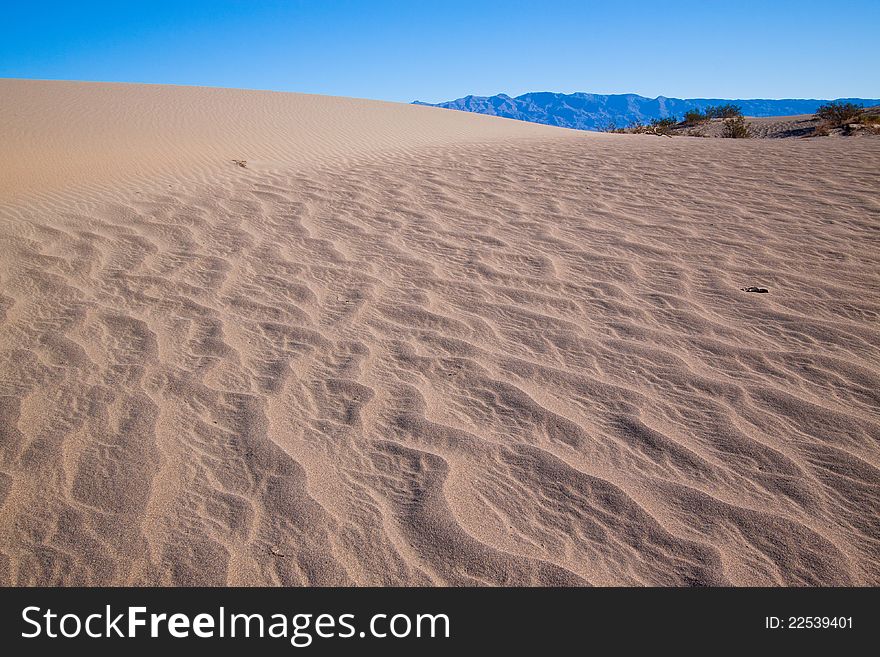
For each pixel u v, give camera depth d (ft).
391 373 8.91
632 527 6.01
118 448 7.15
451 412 7.92
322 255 14.07
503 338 10.01
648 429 7.48
